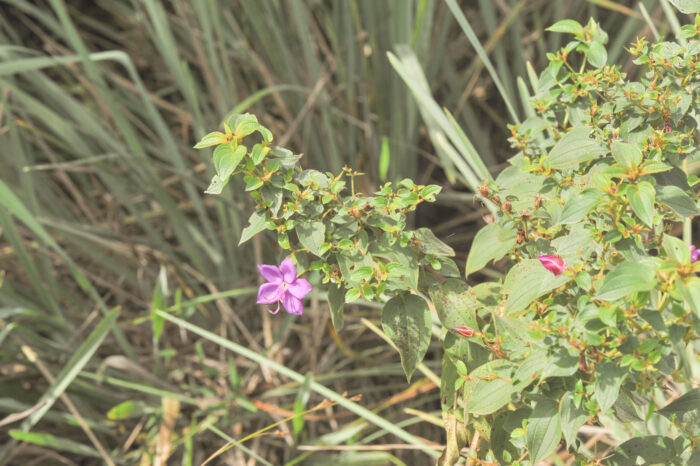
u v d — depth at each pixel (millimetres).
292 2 2938
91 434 2791
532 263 2469
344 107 3262
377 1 2967
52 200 3242
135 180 3172
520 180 2527
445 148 2814
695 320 2387
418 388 2865
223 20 3311
